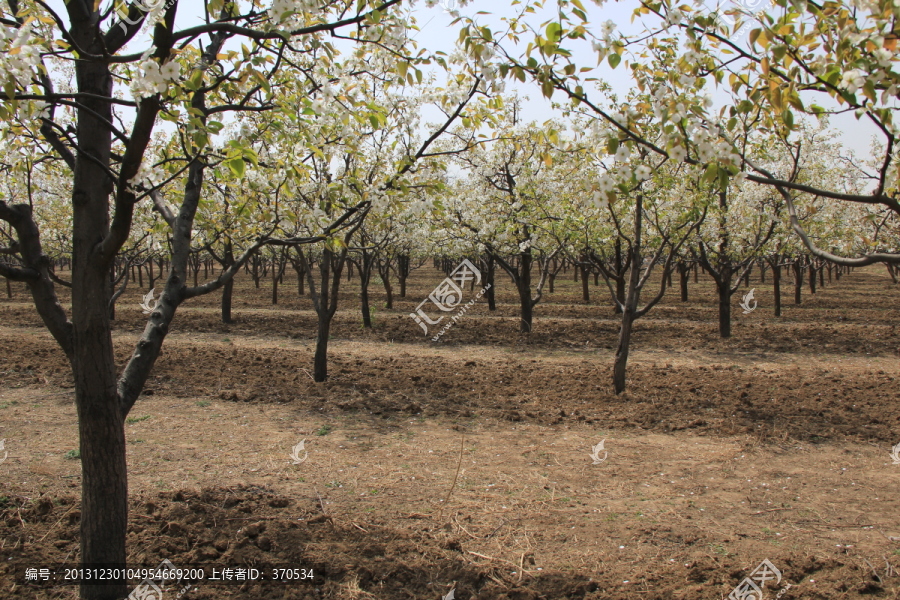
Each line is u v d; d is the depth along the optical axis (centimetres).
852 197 266
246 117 453
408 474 603
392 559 419
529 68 294
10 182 677
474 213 1338
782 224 1295
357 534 453
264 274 4234
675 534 475
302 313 2009
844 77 232
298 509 502
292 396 897
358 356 1246
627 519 503
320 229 514
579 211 1036
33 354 1166
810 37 248
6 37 240
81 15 315
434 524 488
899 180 298
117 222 301
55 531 432
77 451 637
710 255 1539
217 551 416
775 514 514
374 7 309
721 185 264
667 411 819
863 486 575
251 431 734
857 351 1280
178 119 282
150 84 251
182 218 401
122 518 347
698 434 730
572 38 288
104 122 282
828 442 695
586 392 924
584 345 1391
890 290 2891
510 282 3744
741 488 572
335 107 378
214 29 293
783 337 1442
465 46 302
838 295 2639
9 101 260
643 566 424
